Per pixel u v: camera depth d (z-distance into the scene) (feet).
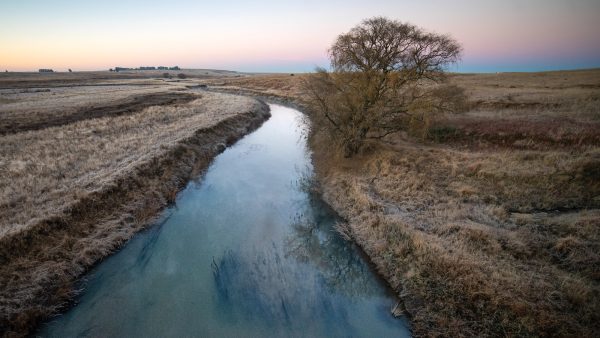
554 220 35.83
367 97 57.62
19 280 28.55
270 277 33.68
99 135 75.46
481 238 34.24
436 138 67.46
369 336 26.50
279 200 52.13
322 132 66.90
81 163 54.85
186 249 37.93
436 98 58.49
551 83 133.49
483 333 24.44
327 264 36.01
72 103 126.82
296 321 28.04
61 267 31.42
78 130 78.54
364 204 45.24
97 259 34.71
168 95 167.53
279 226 44.11
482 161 51.96
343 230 42.60
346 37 56.03
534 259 31.04
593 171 43.19
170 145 65.87
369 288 32.09
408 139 70.33
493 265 30.04
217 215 46.50
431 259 31.76
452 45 53.01
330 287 32.35
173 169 58.59
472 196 43.98
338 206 48.88
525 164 48.70
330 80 61.21
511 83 141.69
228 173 63.98
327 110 60.95
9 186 43.98
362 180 53.52
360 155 62.13
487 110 85.15
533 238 33.50
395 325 27.50
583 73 179.32
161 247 38.09
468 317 26.03
